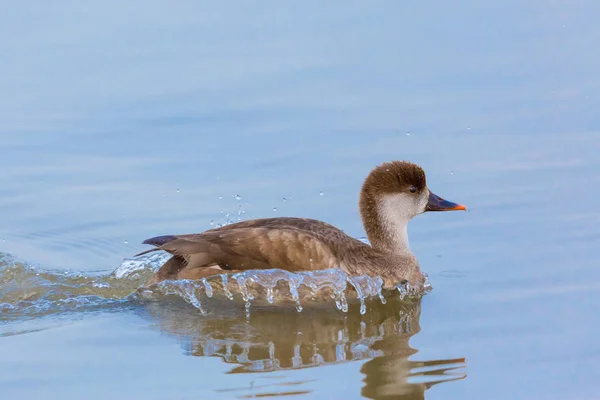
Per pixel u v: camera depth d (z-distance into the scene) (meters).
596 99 18.75
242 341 11.25
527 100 18.92
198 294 12.57
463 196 15.47
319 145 17.39
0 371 10.33
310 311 12.35
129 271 13.75
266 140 17.61
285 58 21.05
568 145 17.02
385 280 12.97
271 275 12.48
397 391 9.84
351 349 10.98
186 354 10.80
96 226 15.03
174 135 17.86
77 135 17.92
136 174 16.59
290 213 15.23
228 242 12.66
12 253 14.16
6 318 11.99
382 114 18.53
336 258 12.80
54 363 10.54
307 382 10.06
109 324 11.75
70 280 13.35
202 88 19.67
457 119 18.22
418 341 11.16
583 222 14.27
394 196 13.35
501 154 16.84
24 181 16.38
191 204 15.59
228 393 9.79
